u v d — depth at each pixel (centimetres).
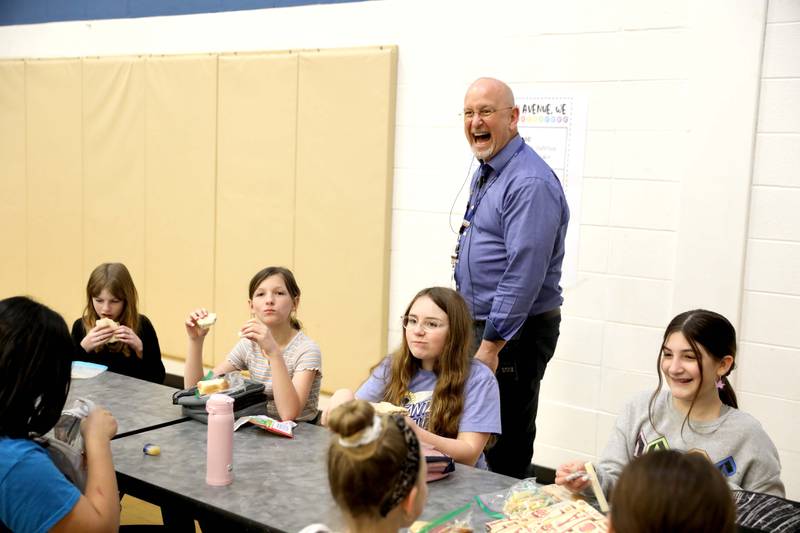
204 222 449
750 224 300
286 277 256
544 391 352
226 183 438
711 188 304
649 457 106
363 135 388
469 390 207
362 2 387
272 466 184
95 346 271
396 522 120
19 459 140
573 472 168
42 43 514
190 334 258
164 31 459
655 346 324
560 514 153
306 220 411
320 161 404
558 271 281
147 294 477
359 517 118
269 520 155
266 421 212
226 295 445
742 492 163
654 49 312
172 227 462
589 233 334
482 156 270
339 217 400
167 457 188
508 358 272
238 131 430
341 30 396
